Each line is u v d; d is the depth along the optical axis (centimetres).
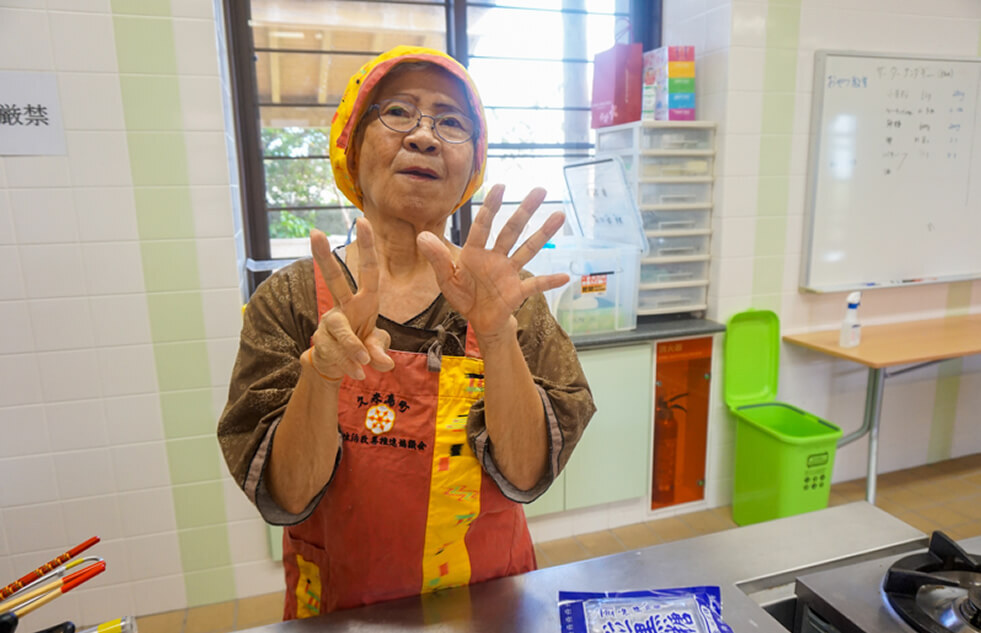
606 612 72
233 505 198
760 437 233
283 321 85
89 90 165
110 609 193
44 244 169
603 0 260
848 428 277
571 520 242
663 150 228
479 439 80
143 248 176
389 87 83
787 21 233
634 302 233
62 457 180
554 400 82
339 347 63
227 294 184
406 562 87
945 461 299
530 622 74
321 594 91
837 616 72
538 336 91
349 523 85
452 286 69
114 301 177
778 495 226
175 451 189
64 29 161
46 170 166
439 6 236
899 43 250
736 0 224
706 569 84
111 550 189
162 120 172
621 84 239
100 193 171
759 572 83
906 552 89
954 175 265
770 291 252
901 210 261
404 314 87
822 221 250
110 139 169
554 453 81
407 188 81
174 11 168
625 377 233
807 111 243
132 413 184
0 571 180
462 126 84
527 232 238
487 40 245
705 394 250
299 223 236
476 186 94
